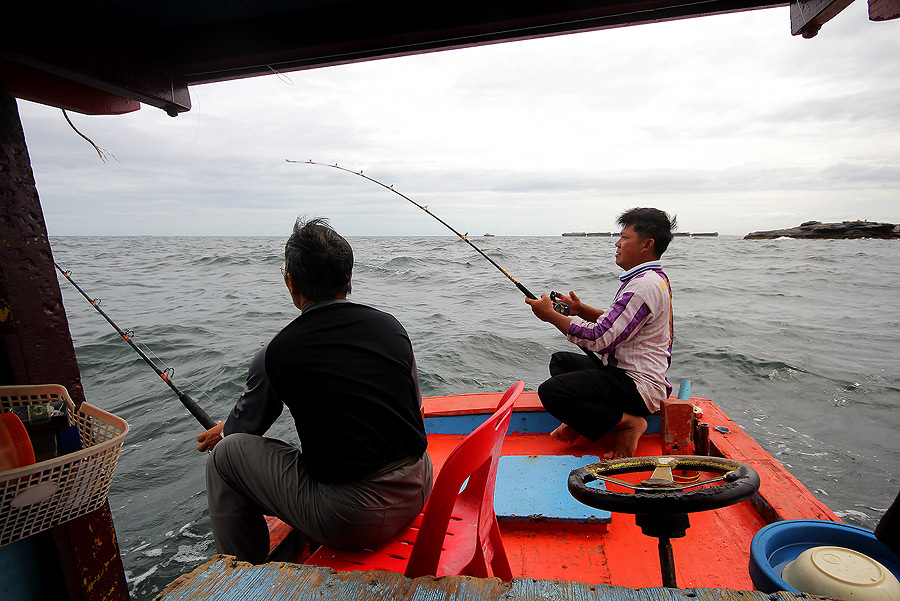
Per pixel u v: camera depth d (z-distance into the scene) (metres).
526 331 9.03
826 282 16.78
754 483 1.15
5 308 1.40
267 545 1.99
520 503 2.40
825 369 6.75
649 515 1.18
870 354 7.53
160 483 4.17
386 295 13.77
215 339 8.55
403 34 2.23
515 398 1.67
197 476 4.26
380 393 1.69
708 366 7.00
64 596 1.49
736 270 21.66
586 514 2.30
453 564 1.60
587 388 2.67
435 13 2.20
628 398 2.67
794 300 12.90
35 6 1.68
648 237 2.76
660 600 0.98
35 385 1.45
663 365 2.74
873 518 3.54
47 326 1.50
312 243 1.77
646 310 2.63
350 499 1.65
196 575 1.11
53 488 1.20
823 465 4.27
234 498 1.86
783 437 4.82
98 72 1.93
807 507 2.23
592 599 0.99
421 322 9.90
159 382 6.50
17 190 1.43
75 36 1.85
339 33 2.25
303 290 1.81
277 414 1.88
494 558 1.82
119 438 1.32
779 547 1.31
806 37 2.05
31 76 1.94
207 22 2.26
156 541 3.46
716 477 1.35
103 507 1.59
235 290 14.83
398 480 1.70
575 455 2.86
